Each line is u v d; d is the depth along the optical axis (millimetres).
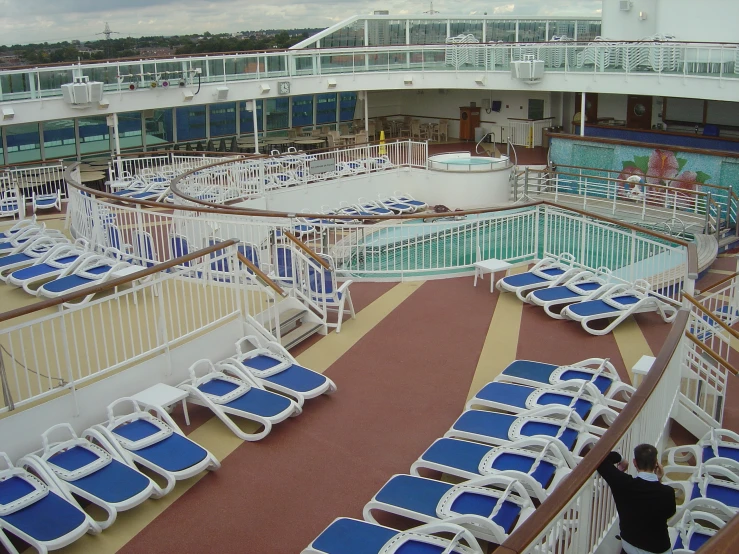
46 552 4688
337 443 6488
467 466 5512
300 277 9102
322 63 24859
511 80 24109
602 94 26297
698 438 7035
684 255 9258
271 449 6398
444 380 7660
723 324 7859
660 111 24781
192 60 21984
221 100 22875
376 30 30922
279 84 23953
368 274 11570
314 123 29906
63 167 17359
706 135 22750
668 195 18188
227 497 5715
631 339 8617
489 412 6367
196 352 7441
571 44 22391
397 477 5402
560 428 5898
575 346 8461
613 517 4996
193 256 7191
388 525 5332
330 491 5785
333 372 7887
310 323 8945
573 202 19609
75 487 5320
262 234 11617
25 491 5219
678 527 5305
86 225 11281
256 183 18234
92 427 6059
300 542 5180
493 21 31922
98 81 20328
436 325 9117
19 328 5820
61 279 9172
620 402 6566
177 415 6957
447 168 20859
